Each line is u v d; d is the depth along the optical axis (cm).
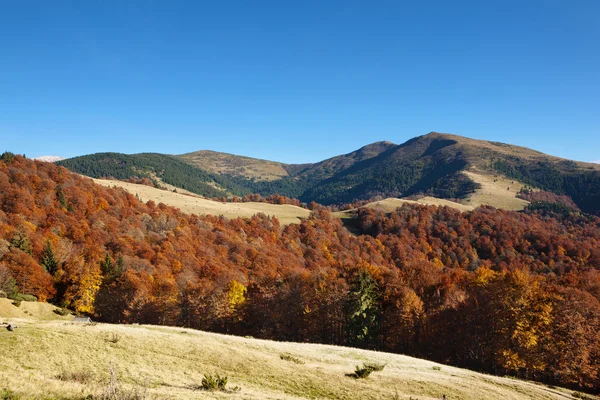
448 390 3741
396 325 7894
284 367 3566
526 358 6425
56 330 3284
